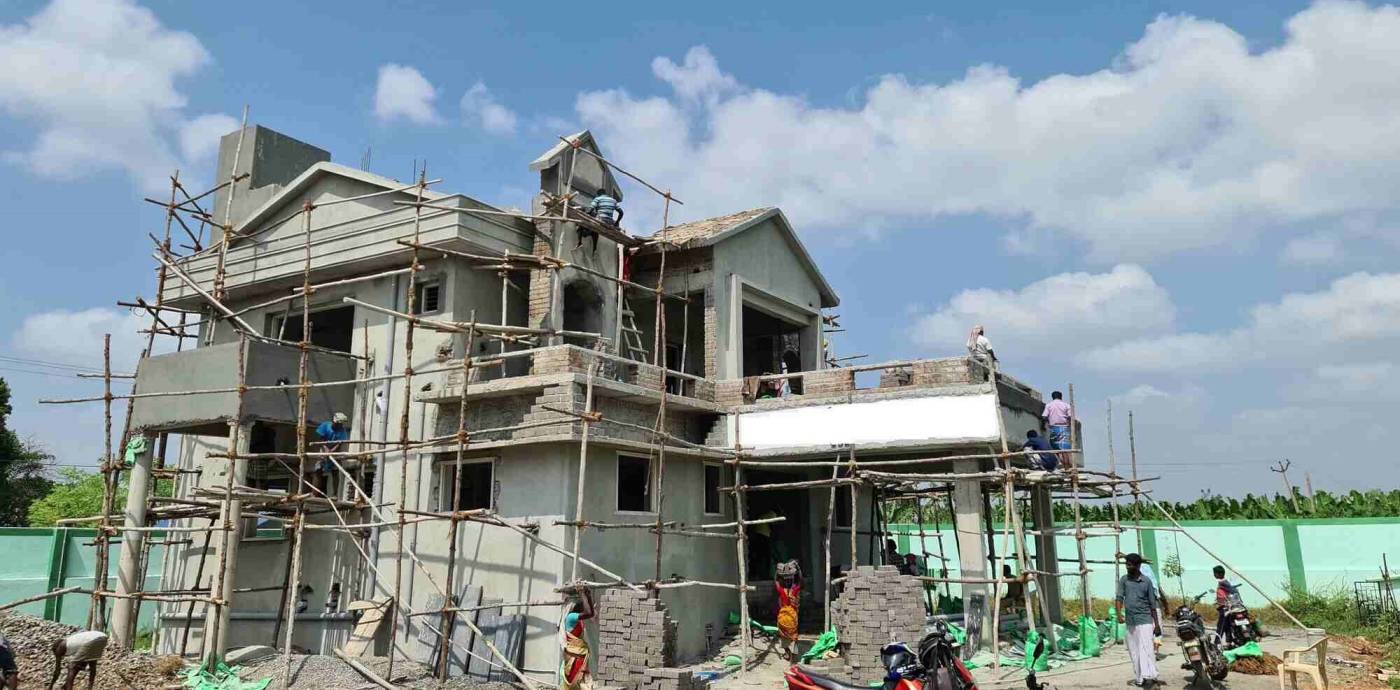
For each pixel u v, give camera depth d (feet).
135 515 53.98
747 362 82.74
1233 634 51.85
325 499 51.78
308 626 56.13
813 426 56.08
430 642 50.42
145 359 57.47
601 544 50.39
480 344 56.80
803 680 34.17
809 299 77.77
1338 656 54.24
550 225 59.41
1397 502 91.97
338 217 61.62
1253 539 83.05
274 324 65.77
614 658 45.24
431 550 53.78
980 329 54.24
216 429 58.80
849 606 47.14
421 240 56.29
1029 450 53.57
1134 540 88.22
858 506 72.18
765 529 64.03
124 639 50.88
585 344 62.03
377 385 58.29
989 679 44.75
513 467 51.29
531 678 45.85
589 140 65.31
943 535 98.73
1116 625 60.80
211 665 47.65
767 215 70.74
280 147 73.67
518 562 49.78
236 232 65.57
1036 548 63.62
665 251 64.80
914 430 52.85
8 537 73.87
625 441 51.16
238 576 62.18
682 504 56.95
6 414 120.37
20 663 43.78
